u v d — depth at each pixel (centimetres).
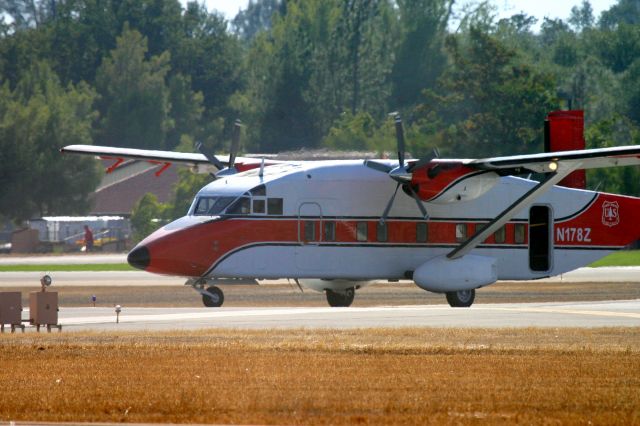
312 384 7025
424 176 13238
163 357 8088
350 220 13600
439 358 8088
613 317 11150
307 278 13512
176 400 6488
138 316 11300
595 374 7394
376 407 6316
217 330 9806
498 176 13425
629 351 8431
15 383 7025
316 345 8719
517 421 5953
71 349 8469
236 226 13188
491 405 6372
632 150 12581
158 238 13062
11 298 9975
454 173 13275
